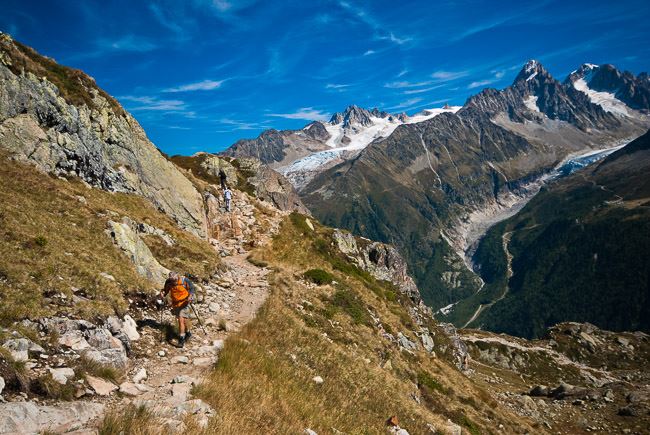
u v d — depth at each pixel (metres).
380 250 65.31
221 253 35.38
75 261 15.17
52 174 24.22
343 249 56.25
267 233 45.34
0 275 11.94
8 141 23.00
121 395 9.84
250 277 29.08
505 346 124.31
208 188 45.81
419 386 29.77
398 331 36.69
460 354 63.81
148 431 7.97
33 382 8.70
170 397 10.26
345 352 23.03
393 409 19.64
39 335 10.62
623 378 112.56
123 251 19.77
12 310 10.77
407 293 66.56
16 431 7.05
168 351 13.62
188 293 14.53
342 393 17.50
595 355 131.00
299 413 13.08
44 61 30.48
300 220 53.22
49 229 16.91
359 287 42.72
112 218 22.14
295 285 30.23
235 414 10.34
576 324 148.38
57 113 27.22
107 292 14.52
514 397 59.12
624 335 144.62
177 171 40.59
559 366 118.38
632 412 52.19
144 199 31.09
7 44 26.38
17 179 20.38
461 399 32.91
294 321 22.59
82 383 9.61
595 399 59.47
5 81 24.64
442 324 69.94
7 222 15.20
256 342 16.77
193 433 8.42
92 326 11.98
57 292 12.71
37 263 13.52
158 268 21.56
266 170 76.44
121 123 33.97
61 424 7.86
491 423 31.28
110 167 30.27
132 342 13.22
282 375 15.09
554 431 48.06
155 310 16.45
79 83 31.75
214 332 16.77
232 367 13.30
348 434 14.04
